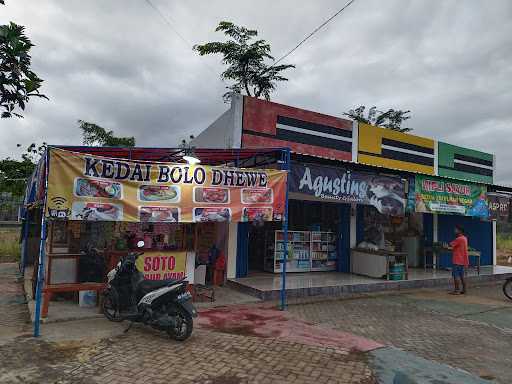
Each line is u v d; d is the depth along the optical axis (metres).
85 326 6.11
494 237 16.50
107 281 6.96
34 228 12.48
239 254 10.31
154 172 6.47
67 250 7.96
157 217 6.43
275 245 11.14
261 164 9.24
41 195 6.14
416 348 5.81
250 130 10.60
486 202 13.11
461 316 7.96
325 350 5.41
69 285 6.62
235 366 4.75
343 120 12.35
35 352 4.97
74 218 5.75
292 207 11.93
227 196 7.10
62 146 6.74
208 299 8.30
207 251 10.40
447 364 5.19
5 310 7.41
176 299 5.61
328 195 9.34
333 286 9.62
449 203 11.98
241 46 18.75
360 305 8.66
